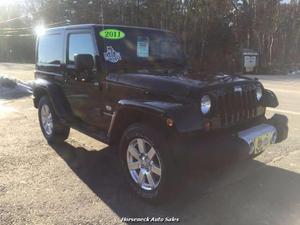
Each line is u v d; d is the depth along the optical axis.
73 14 46.59
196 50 35.34
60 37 6.46
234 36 35.47
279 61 36.25
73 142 6.94
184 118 4.08
